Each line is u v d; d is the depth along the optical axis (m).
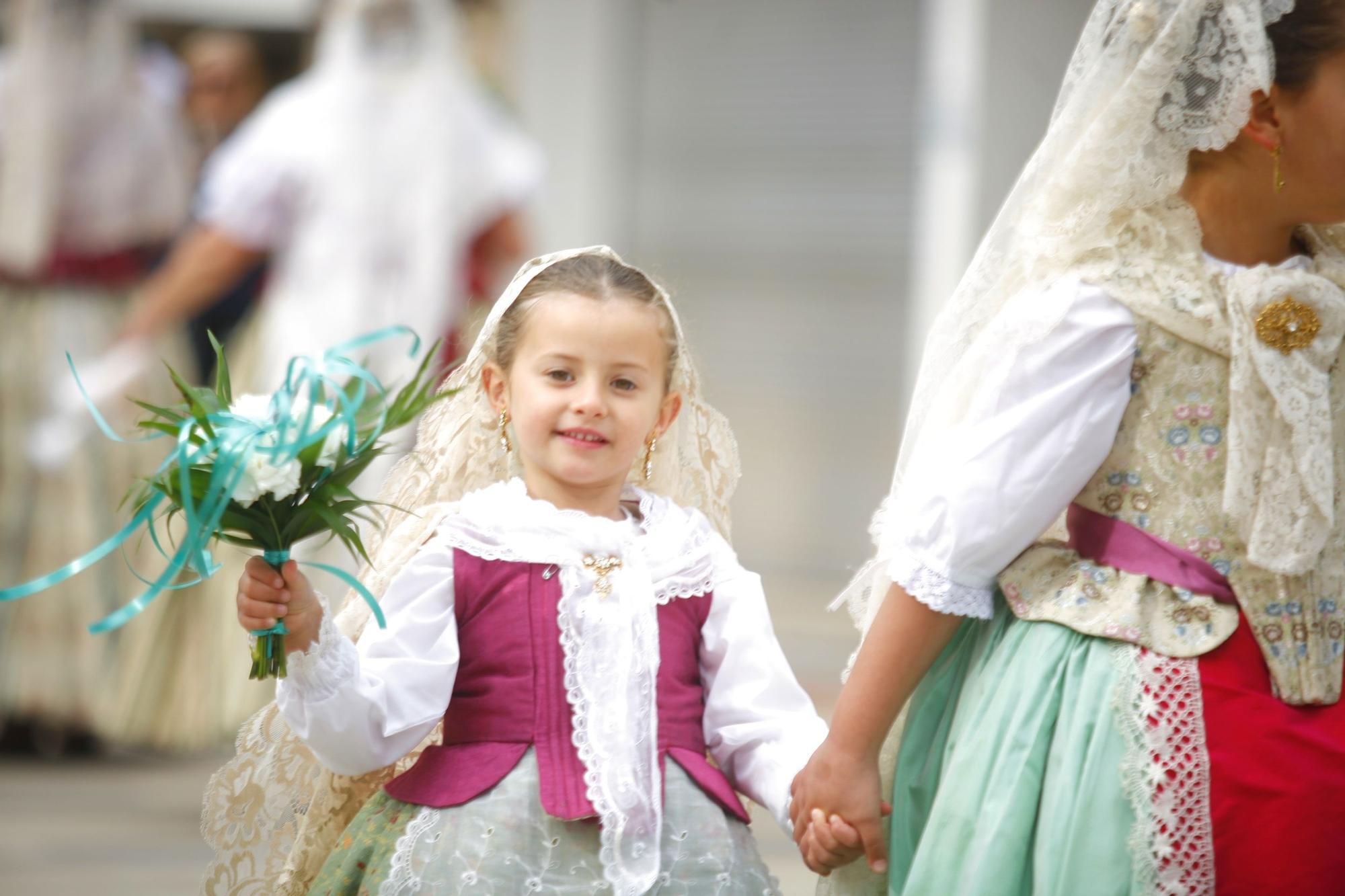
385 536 7.32
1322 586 6.52
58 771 14.48
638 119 24.94
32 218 14.70
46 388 14.83
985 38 21.59
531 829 6.55
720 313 24.58
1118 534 6.56
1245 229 6.70
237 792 7.21
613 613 6.84
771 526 24.27
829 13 23.33
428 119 14.02
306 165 13.88
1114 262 6.56
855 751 6.70
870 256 23.20
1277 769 6.25
